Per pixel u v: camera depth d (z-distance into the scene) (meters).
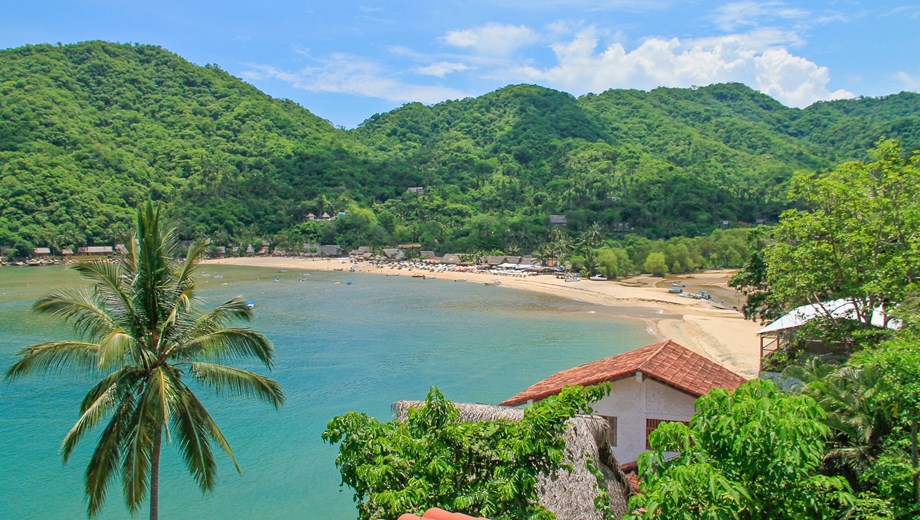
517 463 11.48
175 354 21.16
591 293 135.00
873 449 17.34
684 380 22.67
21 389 52.06
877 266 29.28
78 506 32.88
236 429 43.97
